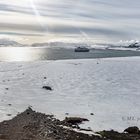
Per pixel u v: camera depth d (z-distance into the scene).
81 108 33.69
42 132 19.89
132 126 25.66
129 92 44.50
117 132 23.19
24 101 36.34
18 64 77.62
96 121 27.64
